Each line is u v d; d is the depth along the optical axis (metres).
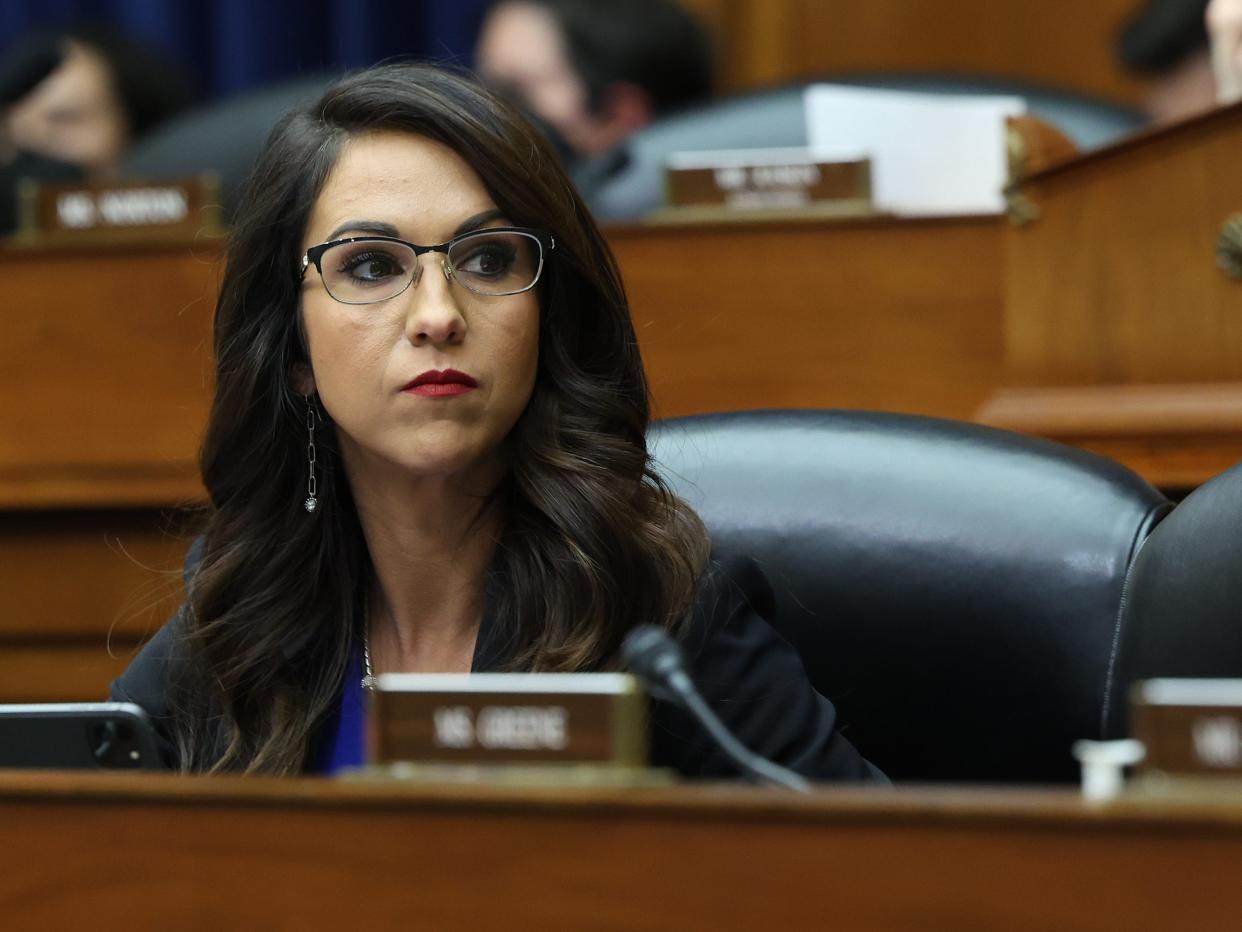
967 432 6.38
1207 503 5.73
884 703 6.11
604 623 5.74
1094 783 3.59
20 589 9.90
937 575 6.04
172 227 9.95
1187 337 8.09
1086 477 6.11
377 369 5.64
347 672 6.13
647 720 5.49
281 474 6.15
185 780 3.68
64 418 9.77
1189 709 3.41
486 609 5.91
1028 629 5.93
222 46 16.94
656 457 6.52
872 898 3.34
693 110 11.85
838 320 9.05
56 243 9.98
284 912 3.59
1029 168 8.48
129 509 9.77
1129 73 13.01
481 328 5.65
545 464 5.84
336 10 16.62
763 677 5.67
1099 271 8.29
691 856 3.42
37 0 17.03
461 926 3.51
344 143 5.79
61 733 4.97
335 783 3.61
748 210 9.38
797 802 3.38
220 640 6.09
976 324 8.90
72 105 13.85
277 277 6.00
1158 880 3.23
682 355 9.18
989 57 17.52
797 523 6.22
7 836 3.72
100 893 3.68
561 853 3.48
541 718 3.68
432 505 5.93
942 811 3.32
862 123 10.07
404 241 5.64
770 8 17.58
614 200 11.36
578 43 12.95
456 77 5.82
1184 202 8.06
